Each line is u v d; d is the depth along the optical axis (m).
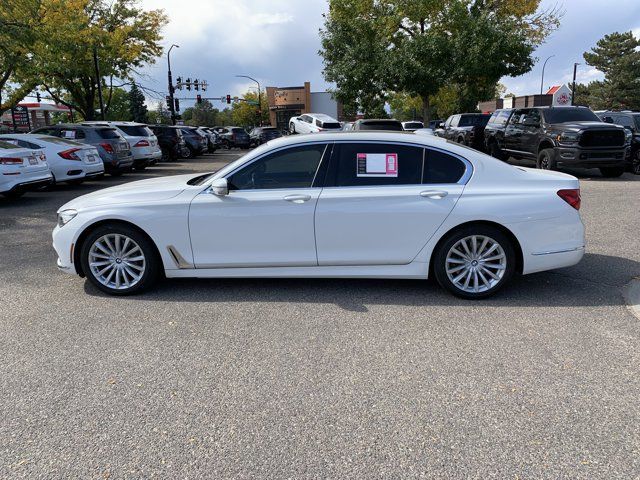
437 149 4.97
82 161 13.24
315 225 4.91
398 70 24.25
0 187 10.48
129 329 4.39
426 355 3.85
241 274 5.11
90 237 5.13
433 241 4.88
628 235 7.49
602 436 2.86
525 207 4.82
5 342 4.16
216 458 2.71
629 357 3.78
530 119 15.23
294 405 3.21
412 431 2.93
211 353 3.93
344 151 4.98
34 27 19.64
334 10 27.25
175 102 43.94
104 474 2.60
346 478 2.56
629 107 70.00
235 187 5.03
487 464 2.65
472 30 23.41
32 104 44.84
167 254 5.08
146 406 3.21
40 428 3.00
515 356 3.81
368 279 5.61
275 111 67.44
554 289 5.25
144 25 31.55
